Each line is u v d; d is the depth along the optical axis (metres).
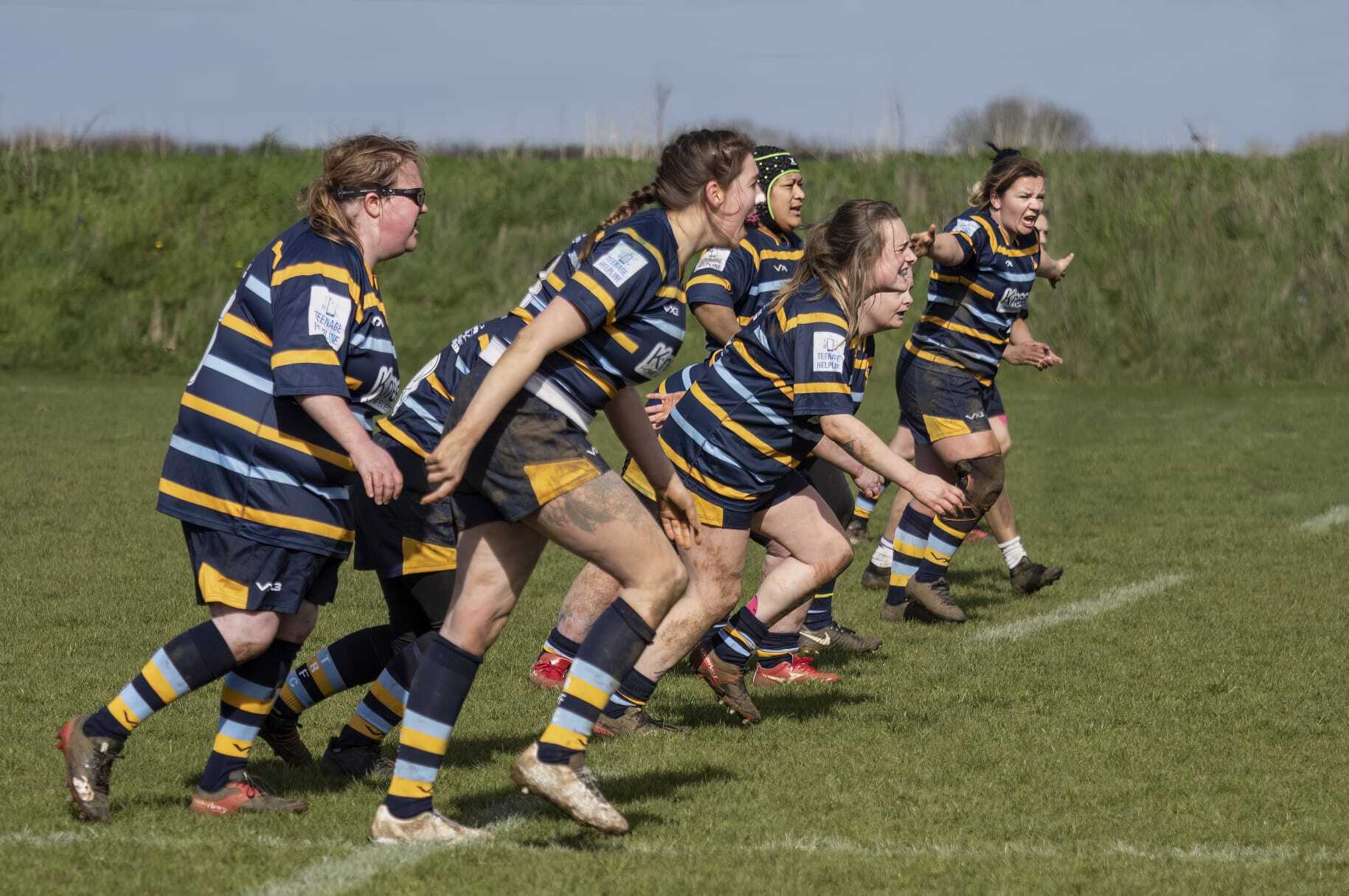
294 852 12.84
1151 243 73.38
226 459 13.16
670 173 13.01
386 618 24.34
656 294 12.68
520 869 12.48
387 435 15.27
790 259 22.17
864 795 15.04
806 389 16.39
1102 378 68.06
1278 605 25.61
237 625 13.35
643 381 13.14
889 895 12.00
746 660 18.12
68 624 22.89
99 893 11.77
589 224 79.38
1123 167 78.25
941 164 80.50
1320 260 71.81
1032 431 51.84
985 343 24.66
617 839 13.52
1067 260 26.97
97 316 70.88
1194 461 44.47
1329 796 15.09
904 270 17.05
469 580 12.96
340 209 13.70
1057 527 34.38
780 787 15.37
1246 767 16.12
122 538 30.50
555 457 12.54
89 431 48.28
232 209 78.62
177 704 18.34
